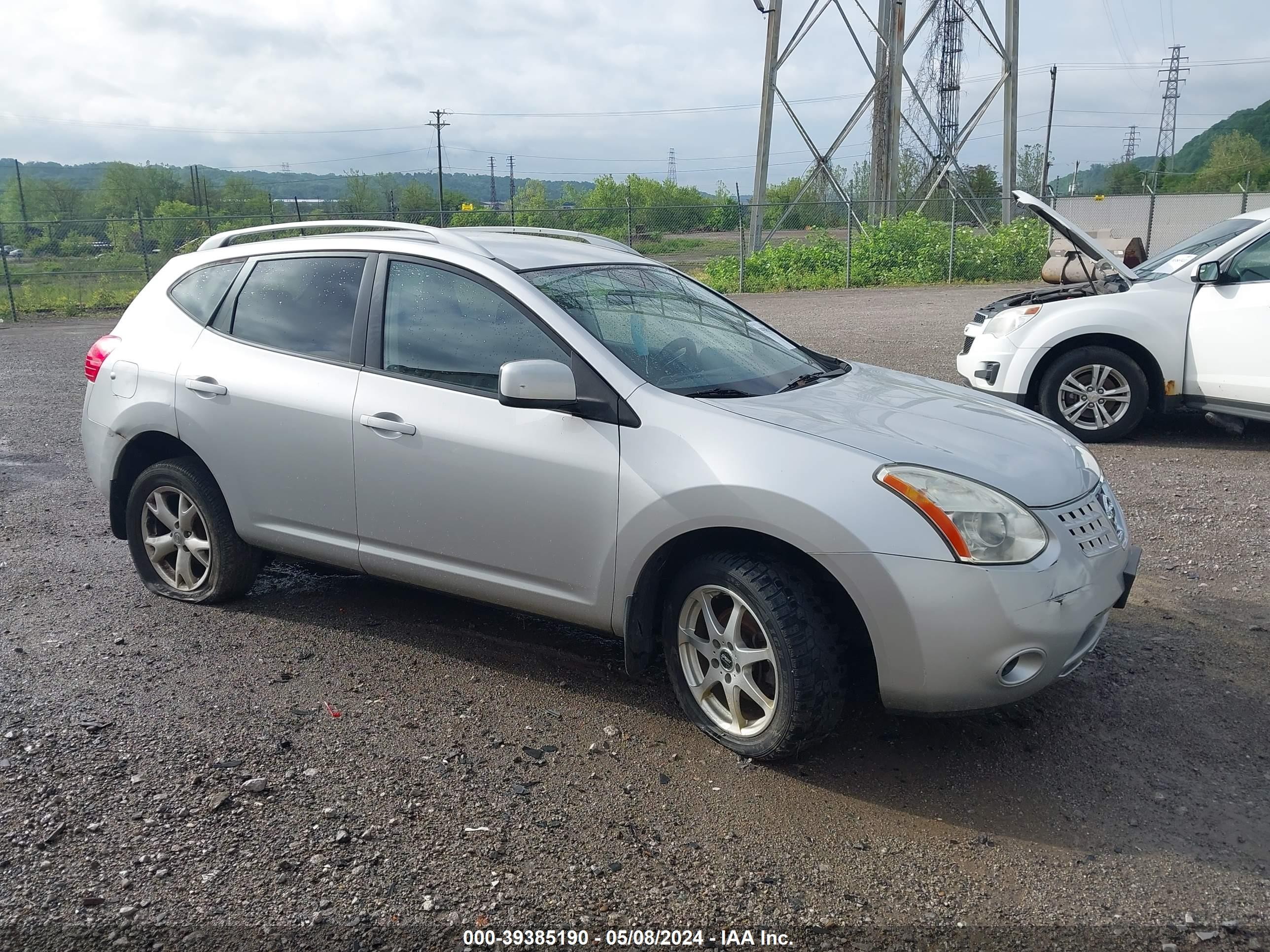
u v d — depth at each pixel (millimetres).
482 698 3809
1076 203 32438
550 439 3566
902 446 3252
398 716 3656
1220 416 8258
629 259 4531
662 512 3330
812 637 3160
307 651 4215
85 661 4105
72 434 8844
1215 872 2805
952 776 3297
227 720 3607
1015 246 24812
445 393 3822
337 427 4027
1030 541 3102
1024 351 7887
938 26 42031
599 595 3547
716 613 3436
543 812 3059
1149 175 38594
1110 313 7641
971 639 3016
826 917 2613
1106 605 3307
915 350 12719
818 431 3303
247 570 4625
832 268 25297
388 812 3049
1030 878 2775
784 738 3221
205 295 4609
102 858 2814
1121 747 3484
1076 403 7910
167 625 4488
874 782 3256
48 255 30766
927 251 24953
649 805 3107
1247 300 7246
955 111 42719
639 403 3465
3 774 3238
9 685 3887
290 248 4418
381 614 4625
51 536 5844
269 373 4238
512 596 3770
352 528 4105
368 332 4070
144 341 4664
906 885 2742
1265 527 5758
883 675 3107
